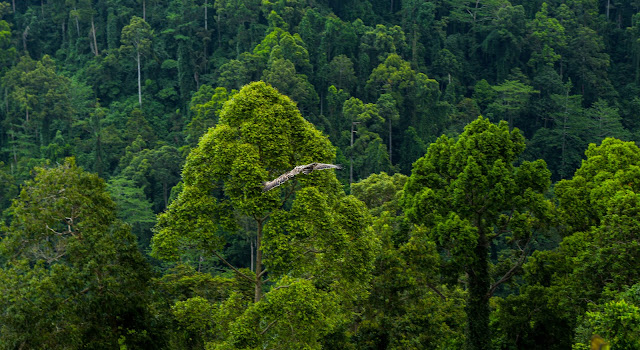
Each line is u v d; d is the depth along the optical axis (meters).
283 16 130.12
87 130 120.75
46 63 136.38
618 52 155.38
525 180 44.44
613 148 44.97
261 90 35.00
